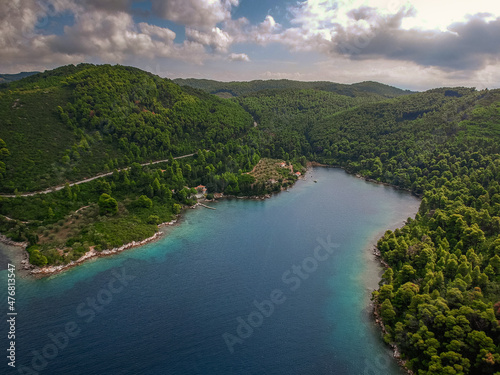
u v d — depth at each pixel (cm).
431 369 8150
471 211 16050
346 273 14500
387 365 9494
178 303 12200
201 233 18388
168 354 9850
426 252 12619
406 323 9756
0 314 11144
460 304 9538
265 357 9869
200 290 13062
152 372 9194
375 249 16688
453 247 14138
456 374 7794
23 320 10919
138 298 12369
